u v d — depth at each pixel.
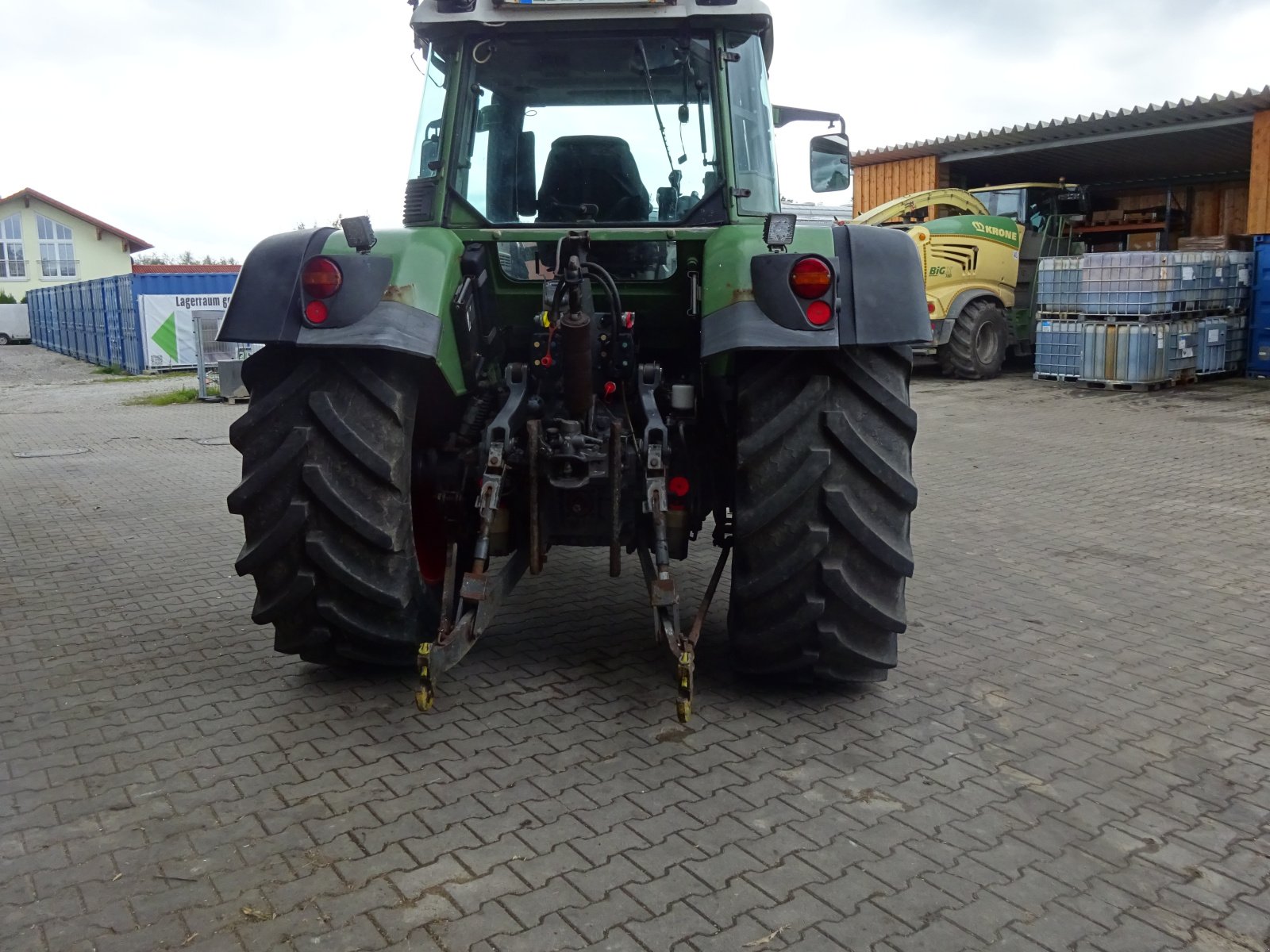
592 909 2.47
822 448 3.35
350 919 2.43
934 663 4.09
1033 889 2.58
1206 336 13.63
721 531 3.93
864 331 3.26
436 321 3.36
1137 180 20.00
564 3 3.72
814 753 3.29
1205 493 7.42
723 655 4.12
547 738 3.38
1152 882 2.62
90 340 26.55
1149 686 3.88
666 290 3.88
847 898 2.52
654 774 3.13
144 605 4.87
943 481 7.96
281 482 3.41
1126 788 3.09
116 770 3.17
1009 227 15.09
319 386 3.38
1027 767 3.22
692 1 3.72
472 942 2.35
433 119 3.99
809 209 19.25
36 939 2.35
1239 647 4.29
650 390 3.69
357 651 3.62
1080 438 9.91
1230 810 2.97
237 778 3.11
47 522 6.79
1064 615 4.71
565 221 3.94
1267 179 14.12
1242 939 2.40
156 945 2.34
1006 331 15.05
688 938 2.37
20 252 52.28
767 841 2.77
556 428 3.61
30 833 2.80
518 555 3.80
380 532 3.36
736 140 3.89
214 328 17.72
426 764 3.20
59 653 4.21
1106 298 13.41
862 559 3.41
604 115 3.92
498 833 2.80
